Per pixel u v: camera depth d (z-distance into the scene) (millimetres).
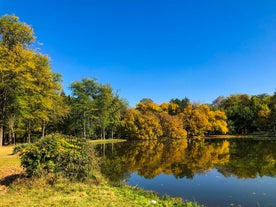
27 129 42688
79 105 60062
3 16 29359
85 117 61781
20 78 30234
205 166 22578
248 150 35375
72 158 12266
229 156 29125
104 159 27156
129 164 24000
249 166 22297
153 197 10977
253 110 89562
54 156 12039
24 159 11859
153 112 77125
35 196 9492
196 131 78438
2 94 31547
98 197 9508
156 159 27484
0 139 31953
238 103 102438
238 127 91750
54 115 43031
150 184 15820
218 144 48031
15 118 33938
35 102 35531
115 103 68000
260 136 77688
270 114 79750
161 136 74812
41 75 36156
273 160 25500
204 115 81125
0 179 12617
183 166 22719
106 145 48750
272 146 40688
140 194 11320
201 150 36750
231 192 13977
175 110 91312
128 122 68000
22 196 9500
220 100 117438
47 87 37531
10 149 29750
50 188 10602
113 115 68062
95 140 63531
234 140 60719
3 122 33094
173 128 73250
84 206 8211
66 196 9484
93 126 63375
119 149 39875
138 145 48469
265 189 14562
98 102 63438
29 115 34625
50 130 60719
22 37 31094
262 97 103000
